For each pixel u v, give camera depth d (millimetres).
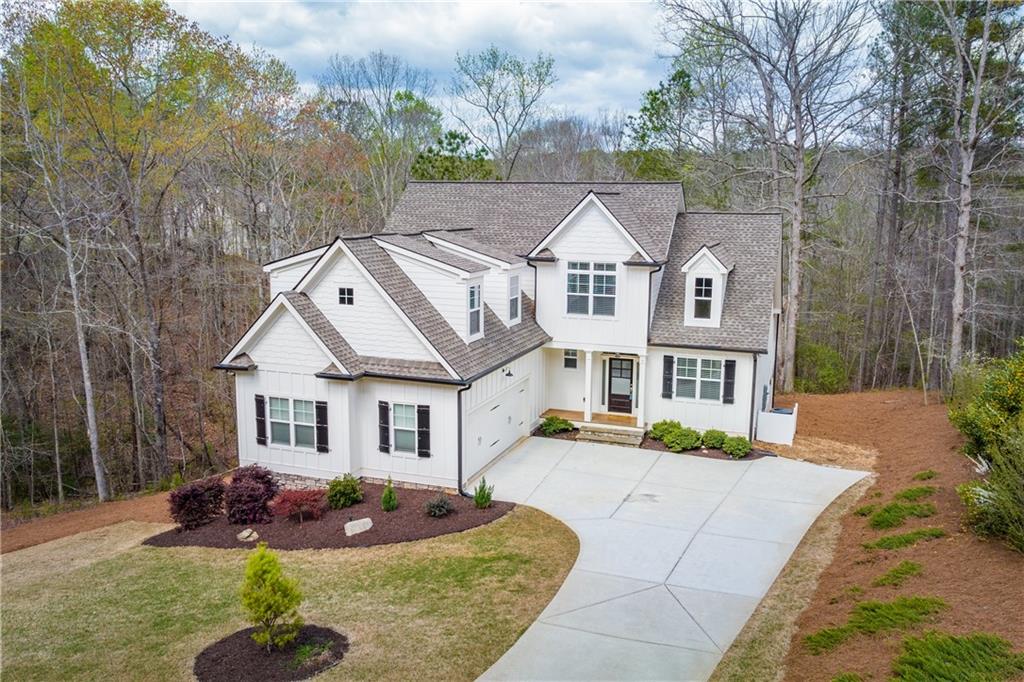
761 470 20828
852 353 40812
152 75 27172
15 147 25844
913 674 8742
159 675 11344
